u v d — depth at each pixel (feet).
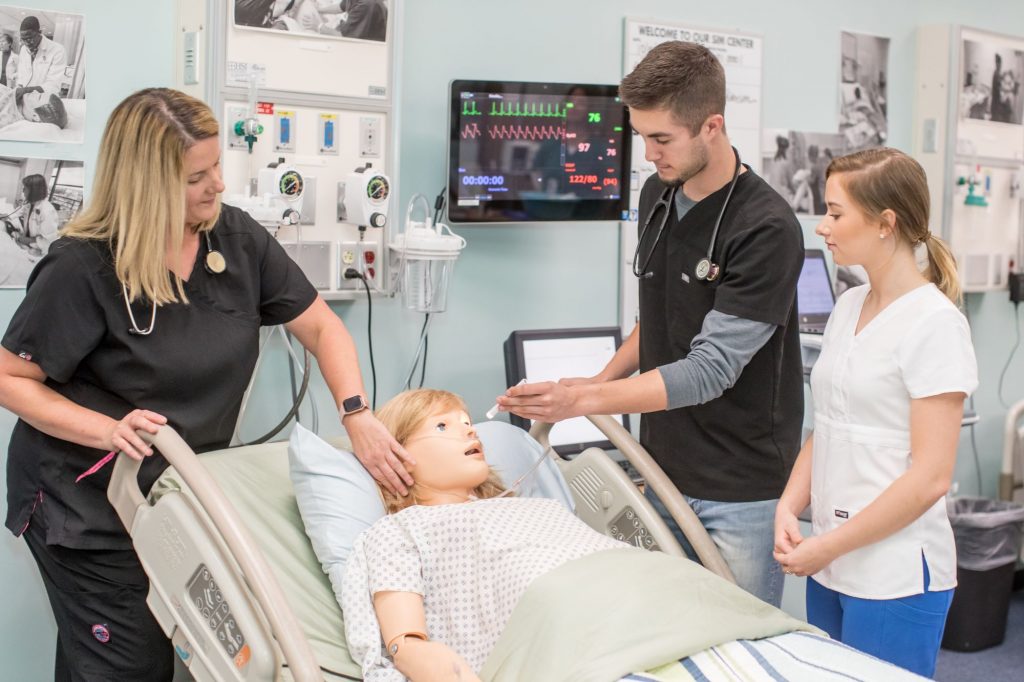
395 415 6.23
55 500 5.82
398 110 8.06
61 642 6.45
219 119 7.33
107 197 5.61
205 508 5.11
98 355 5.73
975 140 11.88
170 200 5.50
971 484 12.76
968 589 10.05
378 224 7.79
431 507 5.80
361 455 6.15
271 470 6.39
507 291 9.07
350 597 5.38
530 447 6.94
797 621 5.34
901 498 5.35
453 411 6.23
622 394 5.64
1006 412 13.05
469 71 8.68
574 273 9.41
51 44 7.03
